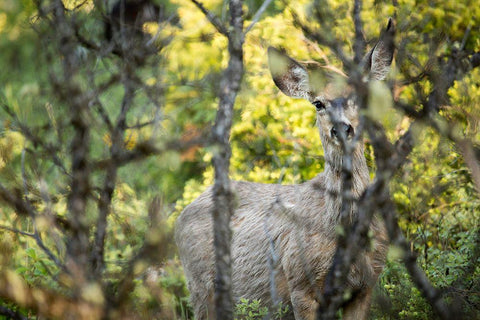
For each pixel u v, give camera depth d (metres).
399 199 10.36
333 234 10.38
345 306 10.37
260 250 11.55
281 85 11.71
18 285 7.54
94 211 8.33
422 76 9.37
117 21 9.80
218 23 9.56
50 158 8.26
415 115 8.49
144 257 7.74
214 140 7.93
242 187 12.59
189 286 12.60
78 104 7.60
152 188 9.24
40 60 8.30
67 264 7.73
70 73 7.71
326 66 12.09
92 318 7.25
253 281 11.70
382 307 9.28
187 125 11.90
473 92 9.48
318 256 10.48
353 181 10.20
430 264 10.80
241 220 12.13
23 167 8.25
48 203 8.12
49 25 8.16
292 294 10.84
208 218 12.47
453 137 8.55
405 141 8.45
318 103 10.51
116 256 10.10
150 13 12.00
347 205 8.34
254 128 14.57
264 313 10.33
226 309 7.75
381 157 7.90
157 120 8.52
